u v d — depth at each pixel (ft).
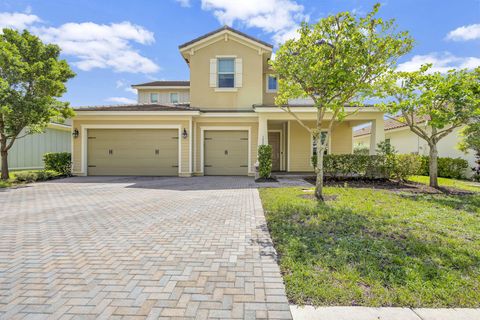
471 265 9.80
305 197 22.80
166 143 43.32
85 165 43.39
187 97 70.69
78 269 9.82
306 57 20.08
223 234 13.70
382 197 22.84
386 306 7.47
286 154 50.72
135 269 9.80
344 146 49.80
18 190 28.84
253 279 9.02
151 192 27.14
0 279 9.08
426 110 26.73
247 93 46.88
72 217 17.29
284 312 7.25
